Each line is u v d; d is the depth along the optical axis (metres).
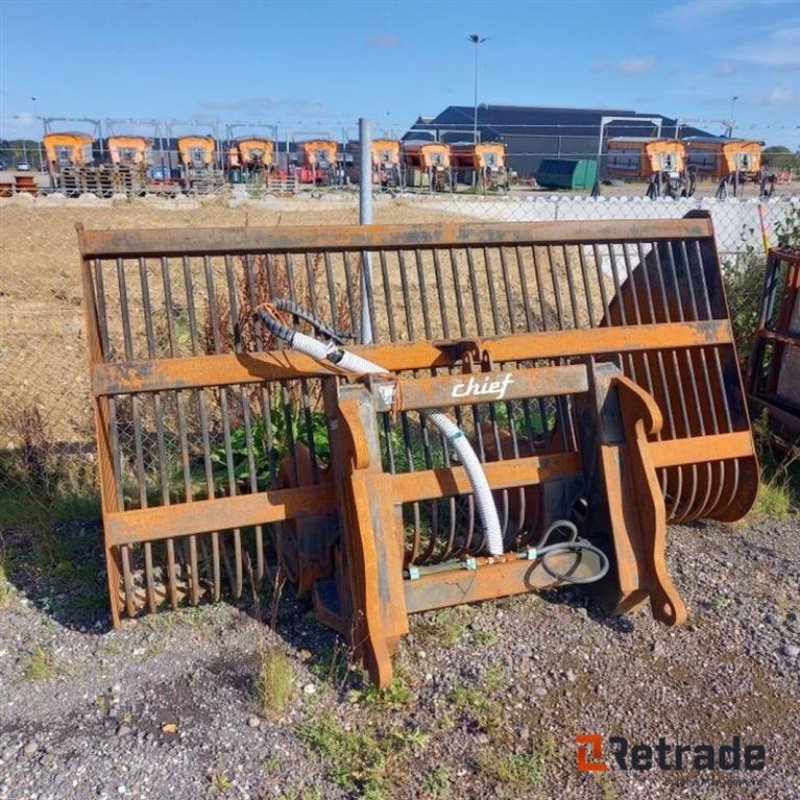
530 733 3.06
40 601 3.80
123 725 3.04
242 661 3.41
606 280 9.78
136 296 9.24
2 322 8.44
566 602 3.85
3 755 2.90
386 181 24.02
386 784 2.79
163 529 3.35
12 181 21.77
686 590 4.01
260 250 3.56
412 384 3.37
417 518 3.63
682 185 22.19
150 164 23.28
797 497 5.04
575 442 3.83
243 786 2.79
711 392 4.23
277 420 4.75
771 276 5.38
